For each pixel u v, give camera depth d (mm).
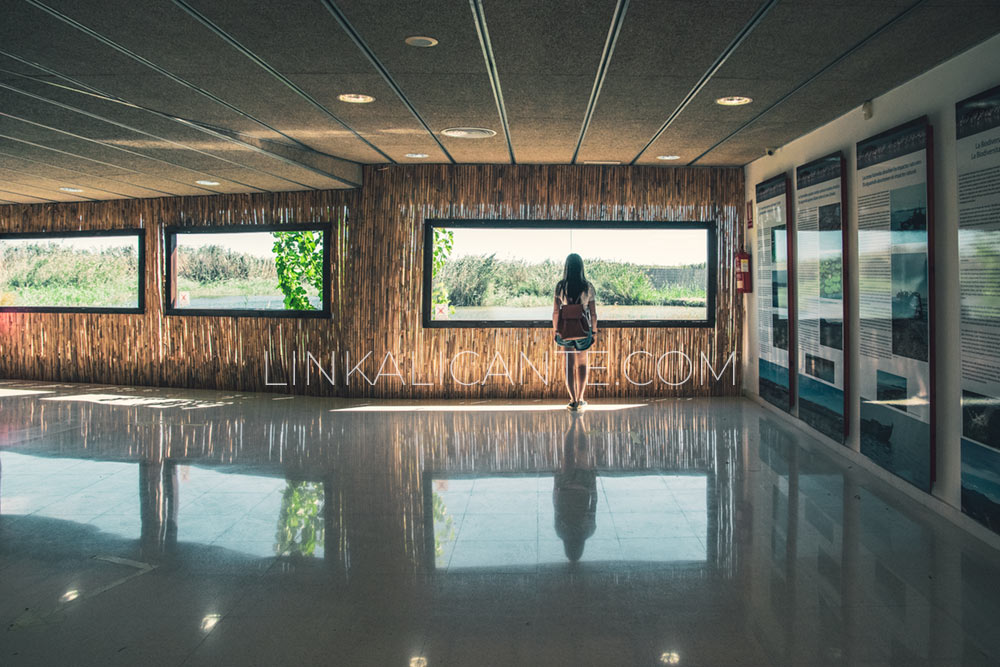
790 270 6441
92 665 2451
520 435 6168
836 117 5492
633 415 7086
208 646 2582
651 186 8055
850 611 2855
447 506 4227
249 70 4188
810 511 4125
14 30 3484
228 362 8883
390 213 8055
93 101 4738
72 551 3523
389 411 7379
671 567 3311
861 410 5023
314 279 8516
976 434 3631
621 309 8211
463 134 6133
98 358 9570
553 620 2781
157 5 3209
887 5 3262
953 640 2615
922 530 3805
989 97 3486
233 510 4152
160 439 6043
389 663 2463
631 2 3242
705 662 2473
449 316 8180
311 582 3145
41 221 9828
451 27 3557
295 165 6785
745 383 8102
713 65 4188
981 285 3574
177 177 7531
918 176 4207
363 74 4324
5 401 8070
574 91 4750
